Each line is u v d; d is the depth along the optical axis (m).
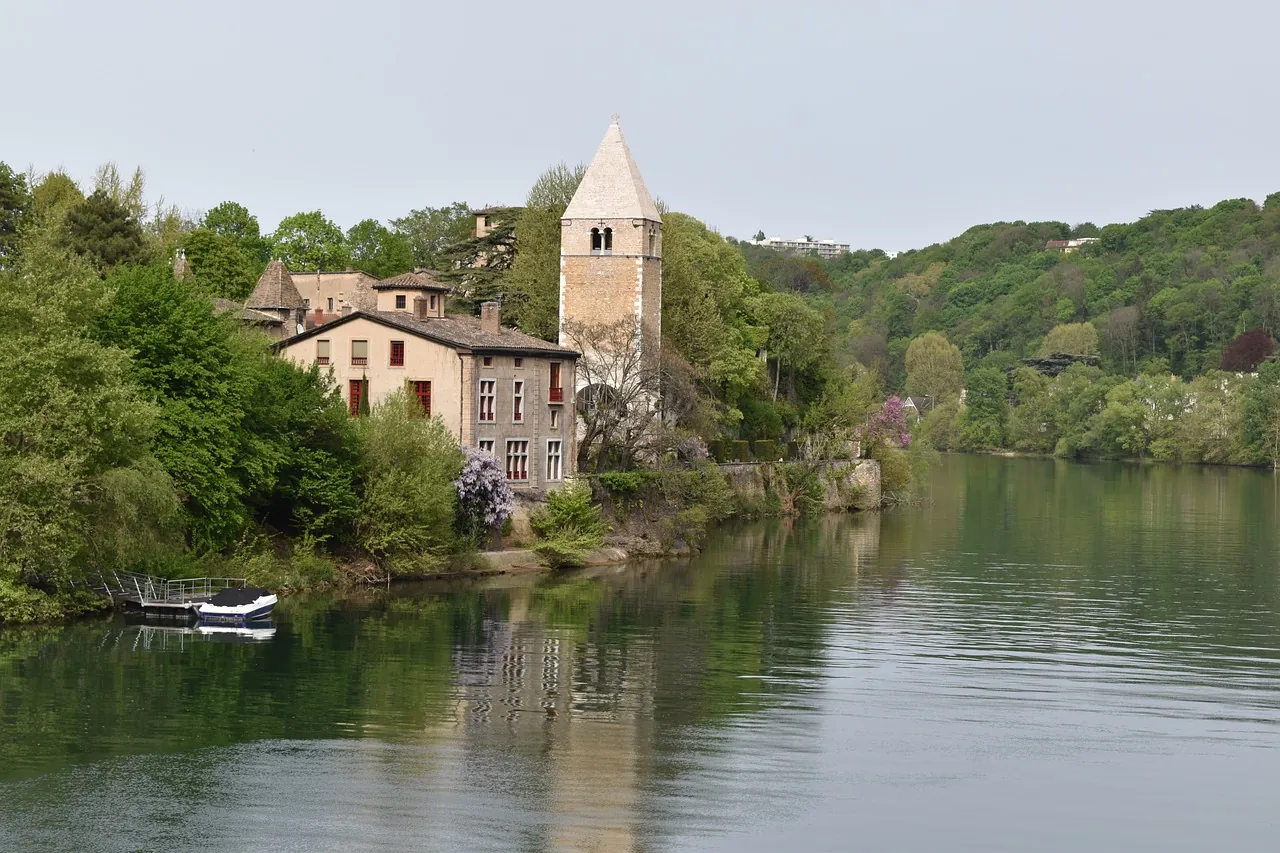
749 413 142.50
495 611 80.25
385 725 56.09
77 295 73.94
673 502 108.88
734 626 78.06
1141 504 158.62
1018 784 50.75
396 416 88.25
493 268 139.62
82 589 73.75
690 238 143.62
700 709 59.72
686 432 111.50
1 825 44.81
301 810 46.47
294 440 84.06
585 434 108.69
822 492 140.00
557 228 128.88
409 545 86.81
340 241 166.00
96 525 70.12
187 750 52.22
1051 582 96.62
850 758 53.25
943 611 84.12
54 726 54.59
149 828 44.72
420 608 80.12
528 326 124.25
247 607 74.12
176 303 78.69
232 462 77.81
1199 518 142.00
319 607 79.00
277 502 86.06
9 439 69.38
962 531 127.62
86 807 46.38
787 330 152.12
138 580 75.50
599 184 119.12
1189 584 96.19
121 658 65.06
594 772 50.91
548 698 60.97
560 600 84.75
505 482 95.00
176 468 74.88
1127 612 84.69
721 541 116.62
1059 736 56.72
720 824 46.16
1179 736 57.03
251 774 49.84
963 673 67.31
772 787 49.81
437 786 49.00
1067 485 188.62
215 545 79.62
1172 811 48.22
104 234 117.69
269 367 84.69
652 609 82.81
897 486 153.88
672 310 128.00
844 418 147.12
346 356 99.44
